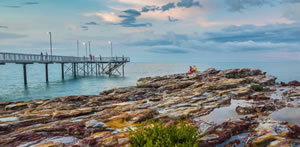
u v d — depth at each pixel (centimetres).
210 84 1772
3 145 652
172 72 8700
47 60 4678
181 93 1609
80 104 1383
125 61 6681
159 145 450
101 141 629
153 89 1991
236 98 1344
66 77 6231
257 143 565
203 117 918
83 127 802
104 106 1266
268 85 1900
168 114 965
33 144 653
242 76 2531
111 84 4244
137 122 865
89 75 7025
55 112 1073
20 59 3791
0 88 3628
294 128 623
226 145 605
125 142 603
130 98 1605
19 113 1157
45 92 3133
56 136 724
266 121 720
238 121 803
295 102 1103
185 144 451
